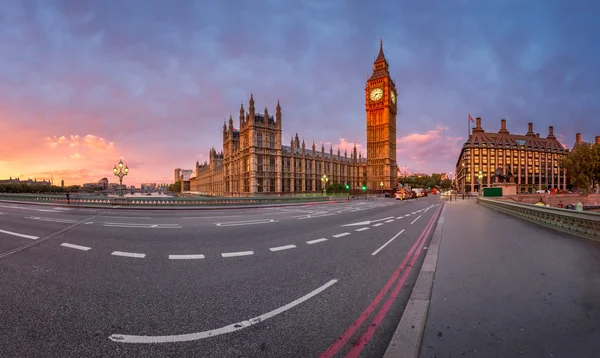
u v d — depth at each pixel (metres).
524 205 16.52
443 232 11.38
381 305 4.77
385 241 10.55
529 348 3.12
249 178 65.06
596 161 39.91
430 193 113.56
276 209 27.88
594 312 3.92
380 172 104.94
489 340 3.31
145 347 3.48
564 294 4.59
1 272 6.42
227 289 5.44
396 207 31.20
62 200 33.78
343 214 21.84
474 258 7.00
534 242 9.06
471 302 4.37
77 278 6.02
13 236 11.03
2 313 4.34
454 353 3.10
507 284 5.10
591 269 5.96
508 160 128.38
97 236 11.09
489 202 30.28
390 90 108.06
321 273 6.53
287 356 3.30
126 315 4.31
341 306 4.71
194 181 166.38
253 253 8.38
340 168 98.25
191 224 14.96
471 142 128.12
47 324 4.01
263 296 5.11
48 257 7.79
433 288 4.98
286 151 72.38
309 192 80.00
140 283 5.74
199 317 4.26
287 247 9.23
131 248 8.93
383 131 105.00
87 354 3.32
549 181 136.88
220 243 9.79
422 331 3.61
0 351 3.35
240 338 3.70
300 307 4.66
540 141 143.50
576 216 10.41
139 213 22.14
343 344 3.57
